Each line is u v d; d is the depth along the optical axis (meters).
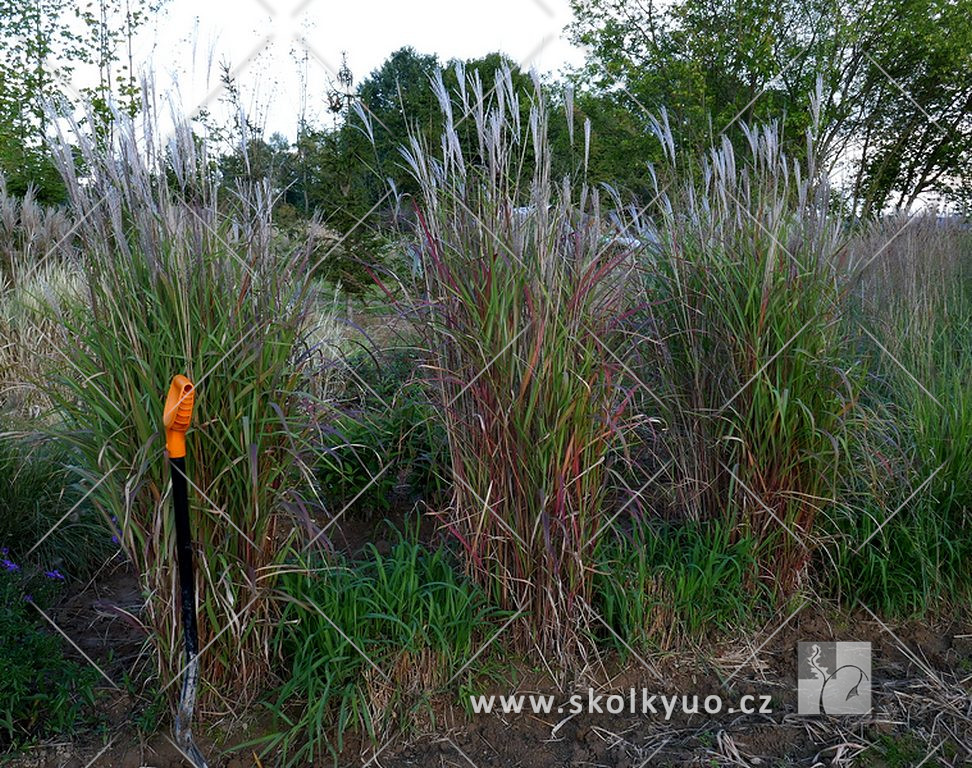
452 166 2.81
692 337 3.47
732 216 3.53
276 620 2.89
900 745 2.73
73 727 2.71
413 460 4.18
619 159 9.90
